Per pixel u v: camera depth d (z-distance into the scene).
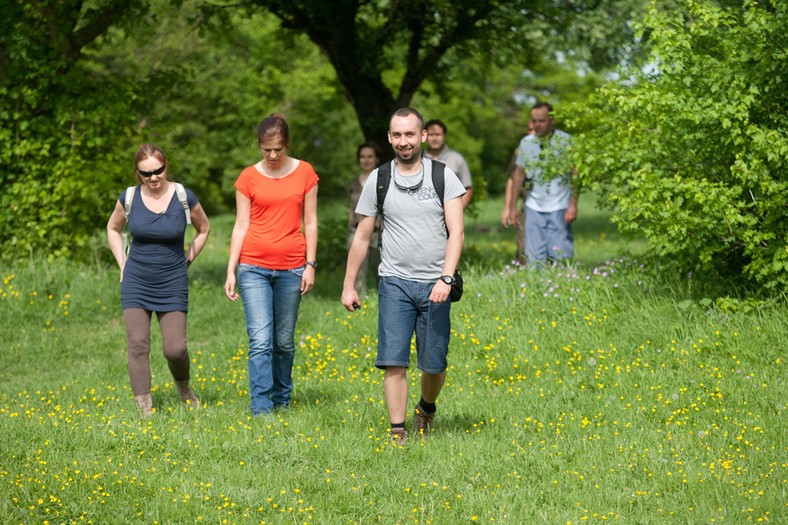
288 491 9.07
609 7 27.50
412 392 13.37
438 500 8.77
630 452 9.94
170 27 42.16
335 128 62.38
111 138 23.72
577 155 16.67
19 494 8.63
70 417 11.85
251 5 28.45
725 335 14.02
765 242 14.70
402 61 33.00
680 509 8.34
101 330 19.83
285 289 12.20
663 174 15.48
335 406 12.68
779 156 14.20
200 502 8.70
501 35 30.08
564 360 14.47
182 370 12.54
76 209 22.75
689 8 16.03
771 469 9.21
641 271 16.94
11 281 21.44
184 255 12.44
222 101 51.91
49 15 23.39
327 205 62.25
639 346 14.40
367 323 17.48
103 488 8.90
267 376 12.11
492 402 12.47
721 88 14.88
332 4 27.28
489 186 87.81
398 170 10.40
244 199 12.10
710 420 11.16
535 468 9.61
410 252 10.39
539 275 17.83
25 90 23.12
